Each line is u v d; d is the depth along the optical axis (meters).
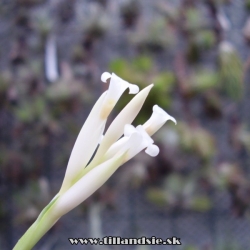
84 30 0.36
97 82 0.36
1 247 0.36
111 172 0.10
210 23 0.36
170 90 0.33
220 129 0.38
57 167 0.37
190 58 0.35
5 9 0.37
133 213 0.37
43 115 0.34
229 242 0.36
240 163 0.38
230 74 0.35
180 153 0.34
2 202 0.36
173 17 0.36
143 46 0.35
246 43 0.39
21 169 0.35
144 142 0.10
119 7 0.36
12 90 0.34
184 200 0.34
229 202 0.38
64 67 0.35
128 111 0.10
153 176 0.34
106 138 0.10
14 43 0.36
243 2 0.40
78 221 0.36
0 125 0.37
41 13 0.36
